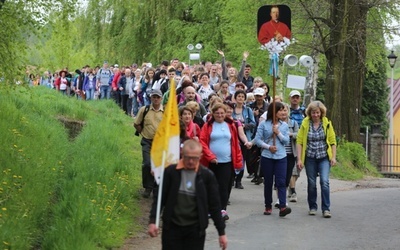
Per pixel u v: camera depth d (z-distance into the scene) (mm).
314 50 32031
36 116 21141
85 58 51656
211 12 48375
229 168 14039
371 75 53062
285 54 32500
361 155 29141
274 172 15211
